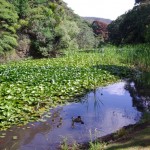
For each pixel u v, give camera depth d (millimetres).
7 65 17938
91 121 7426
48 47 25594
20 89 9477
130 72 15656
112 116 7902
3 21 22984
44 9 28312
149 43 24812
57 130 6676
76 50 33156
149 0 40219
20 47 24297
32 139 6137
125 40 37781
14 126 6746
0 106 7492
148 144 4867
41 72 13445
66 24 32219
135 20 38031
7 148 5695
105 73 14414
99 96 10180
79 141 6047
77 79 12086
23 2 26609
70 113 8023
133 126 6504
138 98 10039
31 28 25531
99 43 56344
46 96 9234
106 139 5977
